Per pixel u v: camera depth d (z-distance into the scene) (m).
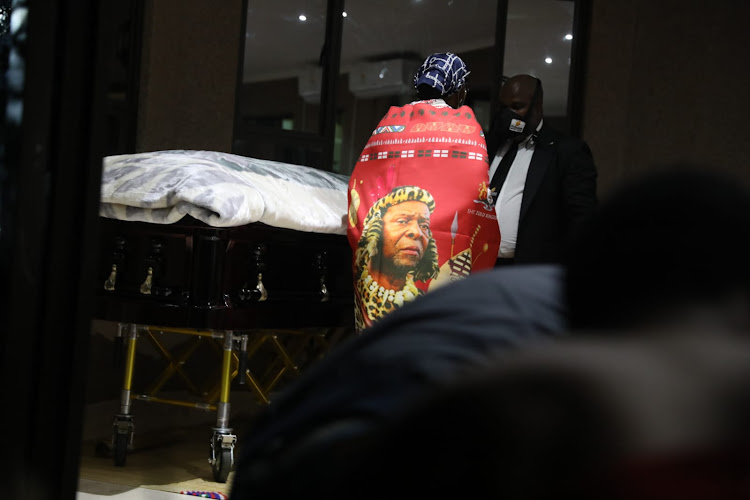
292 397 0.90
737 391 0.52
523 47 5.59
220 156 3.39
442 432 0.58
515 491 0.55
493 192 3.66
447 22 5.53
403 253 3.09
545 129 3.70
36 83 1.16
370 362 0.84
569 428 0.54
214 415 4.56
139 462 3.49
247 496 0.83
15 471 1.17
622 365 0.55
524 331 0.83
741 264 0.60
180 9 4.76
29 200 1.16
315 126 5.36
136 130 4.67
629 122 5.64
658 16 5.59
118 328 3.40
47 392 1.19
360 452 0.66
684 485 0.51
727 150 5.50
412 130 3.19
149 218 3.11
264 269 3.27
